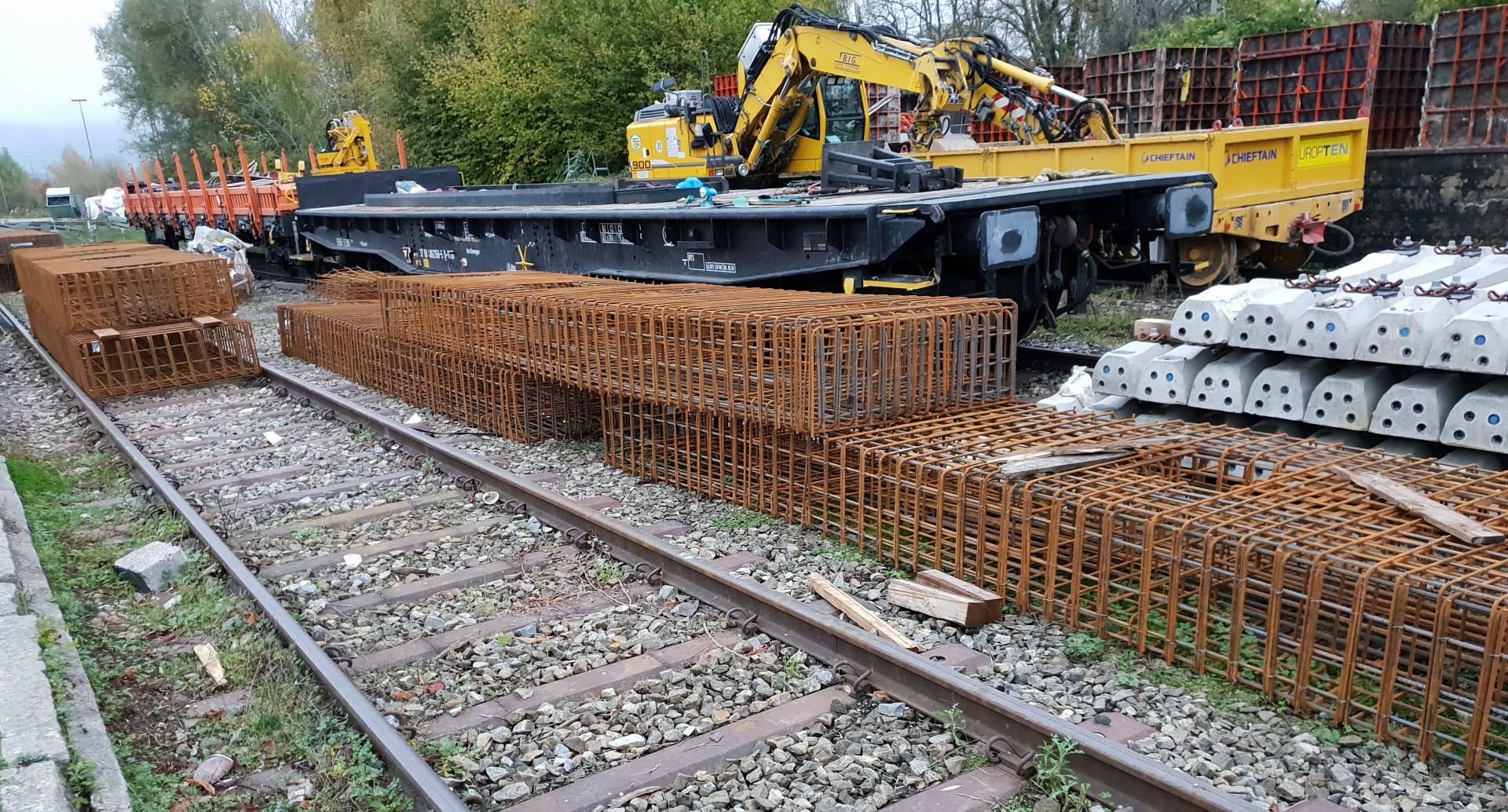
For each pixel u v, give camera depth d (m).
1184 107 18.08
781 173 14.14
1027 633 4.18
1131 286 13.88
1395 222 13.61
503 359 7.80
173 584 5.25
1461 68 14.06
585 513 5.53
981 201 7.84
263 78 45.94
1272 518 3.81
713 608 4.57
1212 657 3.80
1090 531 4.21
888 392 5.52
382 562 5.42
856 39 11.52
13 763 3.12
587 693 3.89
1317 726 3.40
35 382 11.57
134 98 53.47
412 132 38.94
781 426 5.43
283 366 12.04
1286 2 26.42
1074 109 12.13
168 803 3.28
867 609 4.40
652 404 6.45
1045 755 3.14
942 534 4.68
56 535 6.05
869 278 8.33
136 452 7.52
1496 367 4.59
